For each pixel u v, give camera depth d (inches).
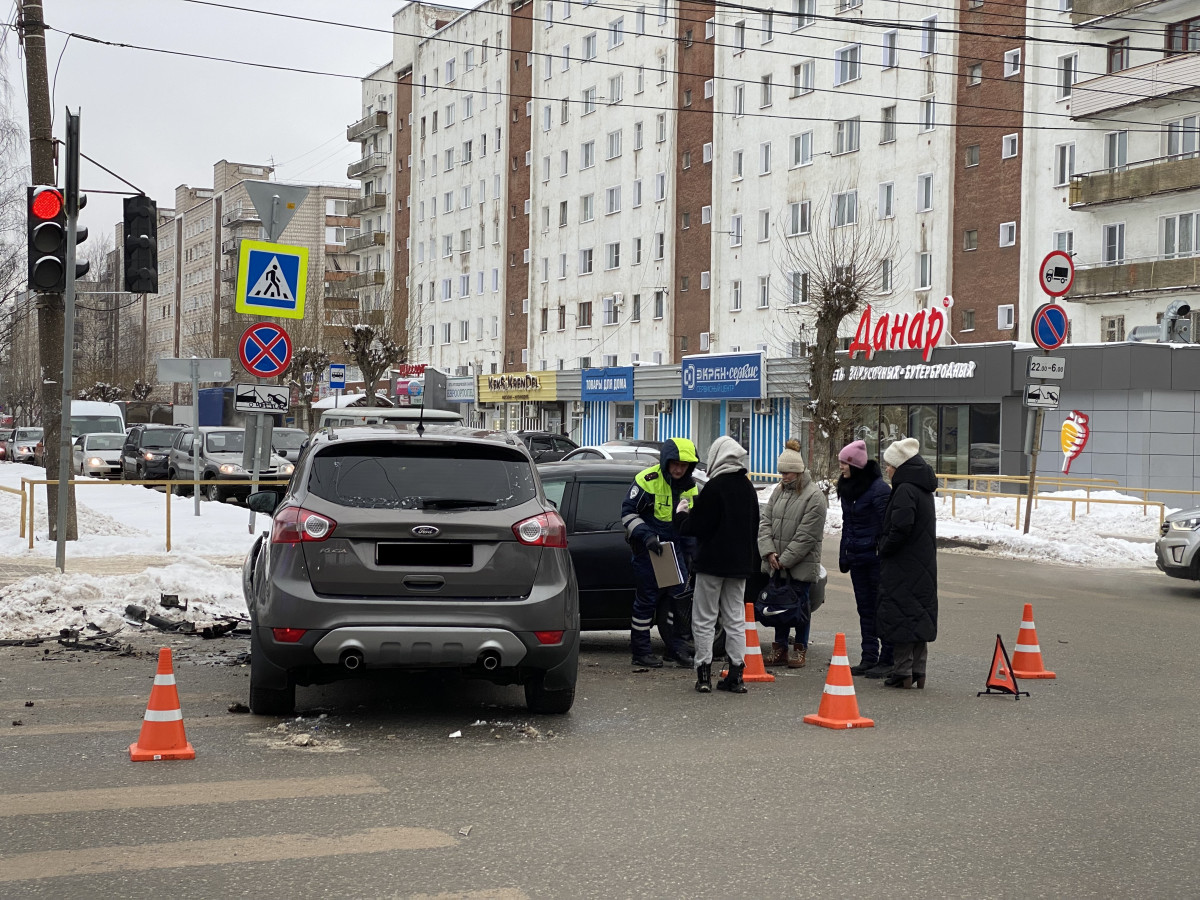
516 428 2682.1
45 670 371.2
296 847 202.7
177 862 193.9
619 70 2425.0
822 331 1488.7
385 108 3472.0
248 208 4254.4
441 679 373.4
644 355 2346.2
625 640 485.4
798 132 2004.2
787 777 259.1
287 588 292.7
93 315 4867.1
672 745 289.4
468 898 180.1
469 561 298.8
